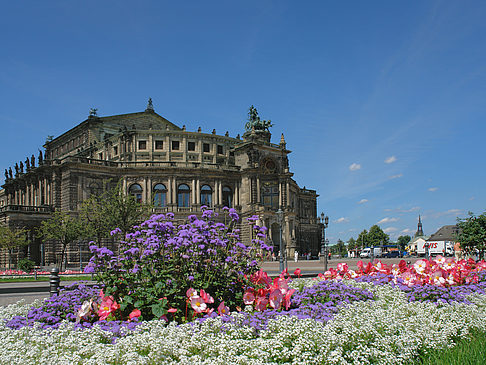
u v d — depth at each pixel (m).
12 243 89.44
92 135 123.25
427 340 12.89
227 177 113.62
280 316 13.02
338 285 18.59
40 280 49.16
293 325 12.12
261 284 17.23
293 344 11.29
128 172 104.38
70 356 10.33
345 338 11.62
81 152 123.62
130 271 15.58
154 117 135.38
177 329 12.23
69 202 96.94
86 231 83.50
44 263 97.19
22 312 15.72
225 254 17.67
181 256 16.39
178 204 108.00
